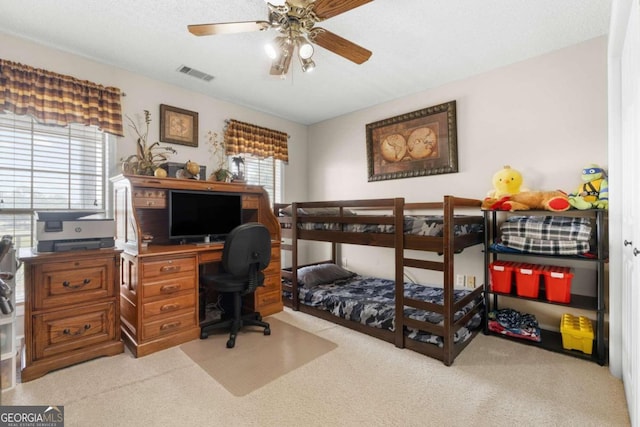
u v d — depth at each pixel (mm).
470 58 2762
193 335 2576
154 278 2385
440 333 2213
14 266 1885
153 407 1691
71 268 2127
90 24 2266
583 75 2498
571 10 2105
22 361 2092
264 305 3148
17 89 2361
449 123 3209
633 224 1575
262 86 3350
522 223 2512
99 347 2236
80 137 2736
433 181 3387
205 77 3137
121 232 2652
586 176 2318
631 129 1643
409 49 2609
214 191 3020
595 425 1558
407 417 1621
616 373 1991
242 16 2188
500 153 2922
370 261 3977
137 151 3027
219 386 1896
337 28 2316
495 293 2619
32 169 2504
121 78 2936
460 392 1839
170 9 2107
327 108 4031
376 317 2633
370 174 3914
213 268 3219
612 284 2012
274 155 4191
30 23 2248
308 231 3275
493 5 2062
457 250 2354
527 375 2023
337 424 1570
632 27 1528
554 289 2363
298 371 2076
